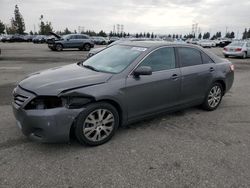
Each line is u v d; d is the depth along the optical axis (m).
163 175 3.45
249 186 3.27
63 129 3.78
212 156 3.97
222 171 3.57
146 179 3.35
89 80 4.09
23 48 29.50
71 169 3.52
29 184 3.19
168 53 5.11
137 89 4.48
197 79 5.50
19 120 3.91
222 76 6.04
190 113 5.88
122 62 4.66
